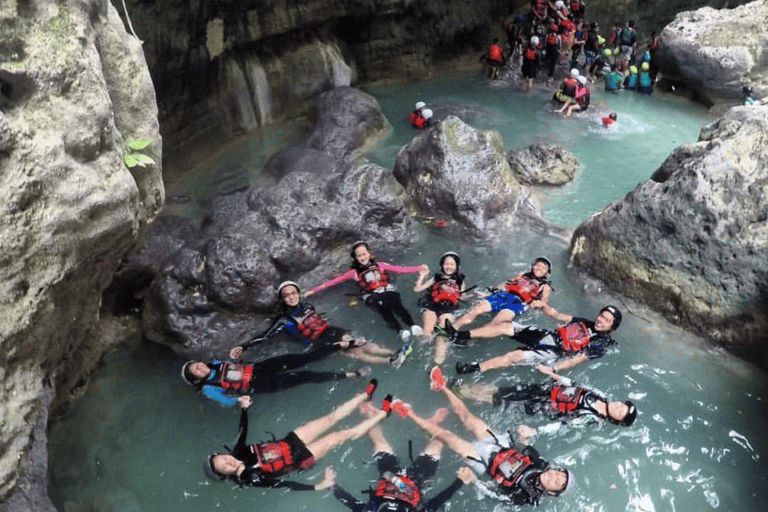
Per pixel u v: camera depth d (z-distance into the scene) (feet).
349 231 27.78
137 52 17.70
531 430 19.47
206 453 19.42
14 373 13.93
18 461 13.76
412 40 50.16
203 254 24.20
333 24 45.24
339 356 22.52
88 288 17.13
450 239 29.25
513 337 22.81
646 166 37.09
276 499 17.89
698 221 22.86
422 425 19.61
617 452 18.94
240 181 35.04
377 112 40.68
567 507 17.33
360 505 17.15
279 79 41.96
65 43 14.25
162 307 23.58
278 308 24.31
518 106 46.52
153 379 22.20
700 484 17.97
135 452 19.44
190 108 36.32
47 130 13.69
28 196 13.08
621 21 60.23
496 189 30.30
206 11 34.65
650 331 23.86
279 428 20.01
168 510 17.70
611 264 25.89
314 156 34.78
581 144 40.04
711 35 46.73
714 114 45.32
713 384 21.44
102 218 15.23
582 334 22.17
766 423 19.97
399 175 32.65
